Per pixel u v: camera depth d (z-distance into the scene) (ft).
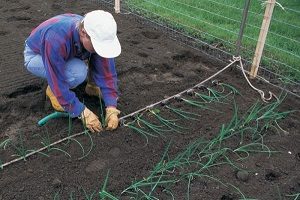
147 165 8.91
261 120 10.57
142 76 12.44
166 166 8.75
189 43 14.79
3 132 9.80
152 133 9.87
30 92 11.35
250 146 9.66
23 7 16.67
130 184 8.41
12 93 11.10
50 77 8.79
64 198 8.00
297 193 8.46
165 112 10.69
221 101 11.33
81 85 11.32
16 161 8.82
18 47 13.58
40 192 8.11
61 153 9.09
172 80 12.38
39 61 9.78
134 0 18.08
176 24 15.97
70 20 8.78
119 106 10.80
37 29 9.55
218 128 10.16
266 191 8.42
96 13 8.22
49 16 15.96
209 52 14.26
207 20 16.33
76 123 9.99
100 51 8.05
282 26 15.83
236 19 16.35
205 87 11.98
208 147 9.46
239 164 9.09
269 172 8.95
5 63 12.55
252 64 12.54
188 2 17.88
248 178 8.72
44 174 8.53
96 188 8.25
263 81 12.52
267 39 14.76
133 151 9.25
